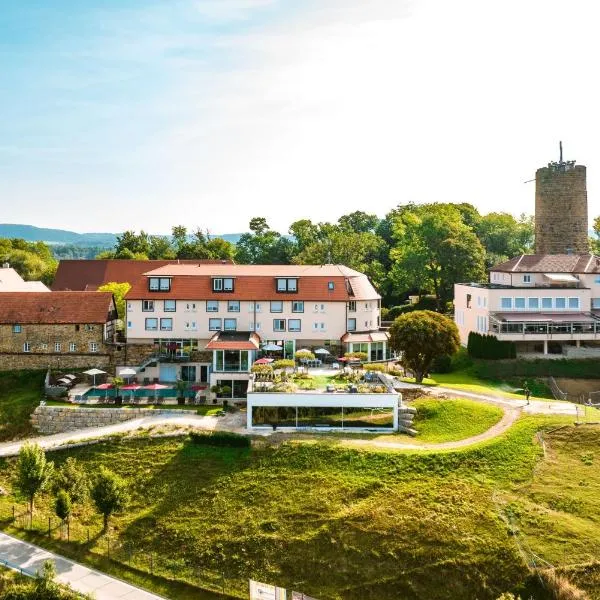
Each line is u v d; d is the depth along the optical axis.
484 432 49.56
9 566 38.50
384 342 70.69
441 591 35.44
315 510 41.72
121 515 44.03
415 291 116.94
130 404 60.84
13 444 57.28
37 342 71.50
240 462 47.62
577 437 48.06
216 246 157.88
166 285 72.00
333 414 52.62
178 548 40.31
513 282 80.75
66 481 45.03
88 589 36.66
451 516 39.59
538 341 75.31
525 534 37.84
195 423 54.34
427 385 61.56
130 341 71.88
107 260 112.94
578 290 76.81
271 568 38.06
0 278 87.62
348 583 36.56
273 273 74.00
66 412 59.09
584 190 95.50
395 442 49.12
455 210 119.31
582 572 35.16
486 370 71.62
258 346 67.00
